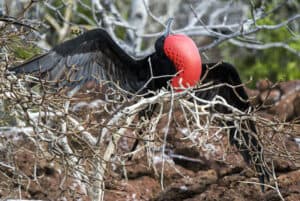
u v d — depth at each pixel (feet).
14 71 33.96
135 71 37.99
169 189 39.93
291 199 37.83
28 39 39.19
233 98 39.52
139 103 33.68
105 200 40.06
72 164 34.01
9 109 35.17
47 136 36.50
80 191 39.52
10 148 36.14
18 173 34.68
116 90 36.55
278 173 39.58
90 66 36.60
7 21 34.42
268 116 45.34
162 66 37.32
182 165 42.37
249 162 38.65
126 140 42.42
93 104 41.11
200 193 39.83
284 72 60.75
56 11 50.65
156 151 42.29
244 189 39.06
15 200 34.40
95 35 36.22
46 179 40.42
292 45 61.57
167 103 36.81
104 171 35.12
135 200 40.50
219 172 40.75
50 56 35.19
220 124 39.40
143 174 41.60
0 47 34.96
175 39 36.06
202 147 34.01
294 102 46.50
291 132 36.11
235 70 38.86
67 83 35.53
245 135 38.04
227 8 54.39
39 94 35.81
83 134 35.27
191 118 35.60
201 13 56.08
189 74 35.60
